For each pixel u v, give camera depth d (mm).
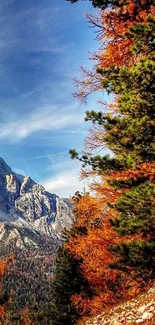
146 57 6363
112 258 11797
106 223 10961
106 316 10070
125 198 8055
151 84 6320
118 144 7539
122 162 7844
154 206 7973
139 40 6176
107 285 14242
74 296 20719
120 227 8375
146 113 6812
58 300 24375
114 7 7055
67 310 24109
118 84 6645
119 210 8531
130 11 6785
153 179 8023
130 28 6129
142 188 7793
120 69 6438
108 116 7566
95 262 12922
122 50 7492
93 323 10008
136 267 9266
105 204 9984
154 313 7785
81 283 22484
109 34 7348
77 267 22453
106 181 8289
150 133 7152
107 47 7570
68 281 23016
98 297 14750
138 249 8492
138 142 7316
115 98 8578
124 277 13602
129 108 6738
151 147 7344
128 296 12844
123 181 8188
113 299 14086
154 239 8836
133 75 6266
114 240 10883
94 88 8250
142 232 8422
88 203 10742
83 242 12773
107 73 6730
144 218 8055
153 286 10273
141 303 9328
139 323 7777
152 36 6129
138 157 7469
